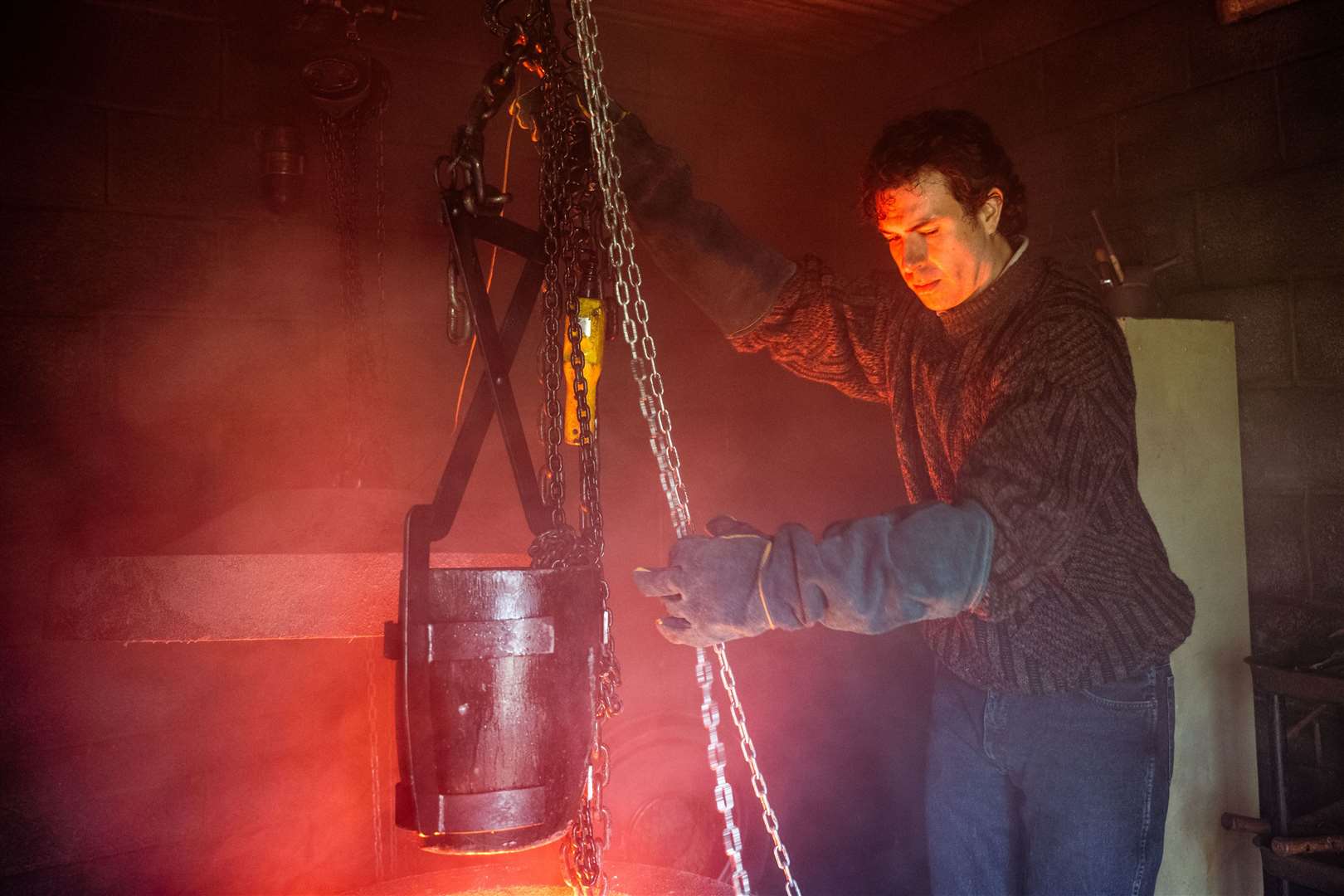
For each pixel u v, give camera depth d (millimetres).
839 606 1042
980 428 1486
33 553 2359
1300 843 2205
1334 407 2482
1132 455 1386
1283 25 2564
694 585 1068
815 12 3389
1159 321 2430
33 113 2379
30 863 2289
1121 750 1418
